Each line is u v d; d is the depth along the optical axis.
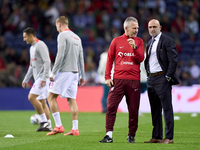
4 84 60.91
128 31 22.67
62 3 78.94
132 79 22.64
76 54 27.78
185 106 54.78
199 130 31.38
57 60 26.81
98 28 75.00
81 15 76.75
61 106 57.06
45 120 30.64
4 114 50.28
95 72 63.03
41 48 30.00
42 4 77.62
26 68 64.31
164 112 23.05
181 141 24.11
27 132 29.70
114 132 29.98
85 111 56.94
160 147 20.95
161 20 78.00
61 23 27.77
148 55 23.42
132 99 22.77
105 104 50.84
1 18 74.25
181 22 79.69
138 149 20.17
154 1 81.88
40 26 73.25
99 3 80.00
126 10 80.19
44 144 22.09
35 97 30.36
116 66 22.92
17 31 71.56
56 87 27.25
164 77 22.97
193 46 75.88
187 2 85.94
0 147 20.83
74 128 27.36
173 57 22.64
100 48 70.75
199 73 66.12
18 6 77.06
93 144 22.05
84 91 57.38
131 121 23.02
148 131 30.83
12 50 65.38
